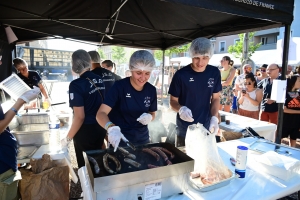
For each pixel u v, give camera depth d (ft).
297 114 11.17
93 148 7.42
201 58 6.34
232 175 4.21
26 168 6.70
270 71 11.84
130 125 5.59
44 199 5.89
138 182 3.30
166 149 4.41
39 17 10.77
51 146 6.78
